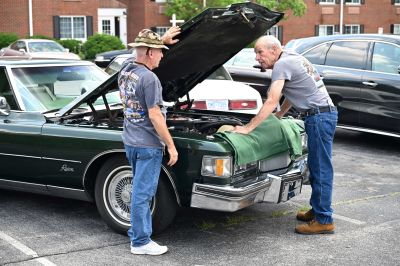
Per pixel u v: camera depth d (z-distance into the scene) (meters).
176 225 5.43
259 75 10.30
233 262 4.54
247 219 5.61
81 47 28.78
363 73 8.88
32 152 5.43
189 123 5.39
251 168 4.88
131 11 33.19
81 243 4.94
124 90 4.50
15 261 4.53
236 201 4.53
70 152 5.18
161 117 4.36
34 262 4.52
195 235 5.16
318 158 5.02
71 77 6.21
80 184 5.24
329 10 34.12
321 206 5.13
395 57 8.66
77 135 5.12
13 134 5.52
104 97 5.27
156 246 4.68
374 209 5.99
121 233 5.12
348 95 9.02
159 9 32.22
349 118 9.06
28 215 5.73
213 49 5.15
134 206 4.57
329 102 5.02
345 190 6.77
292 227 5.39
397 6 35.19
